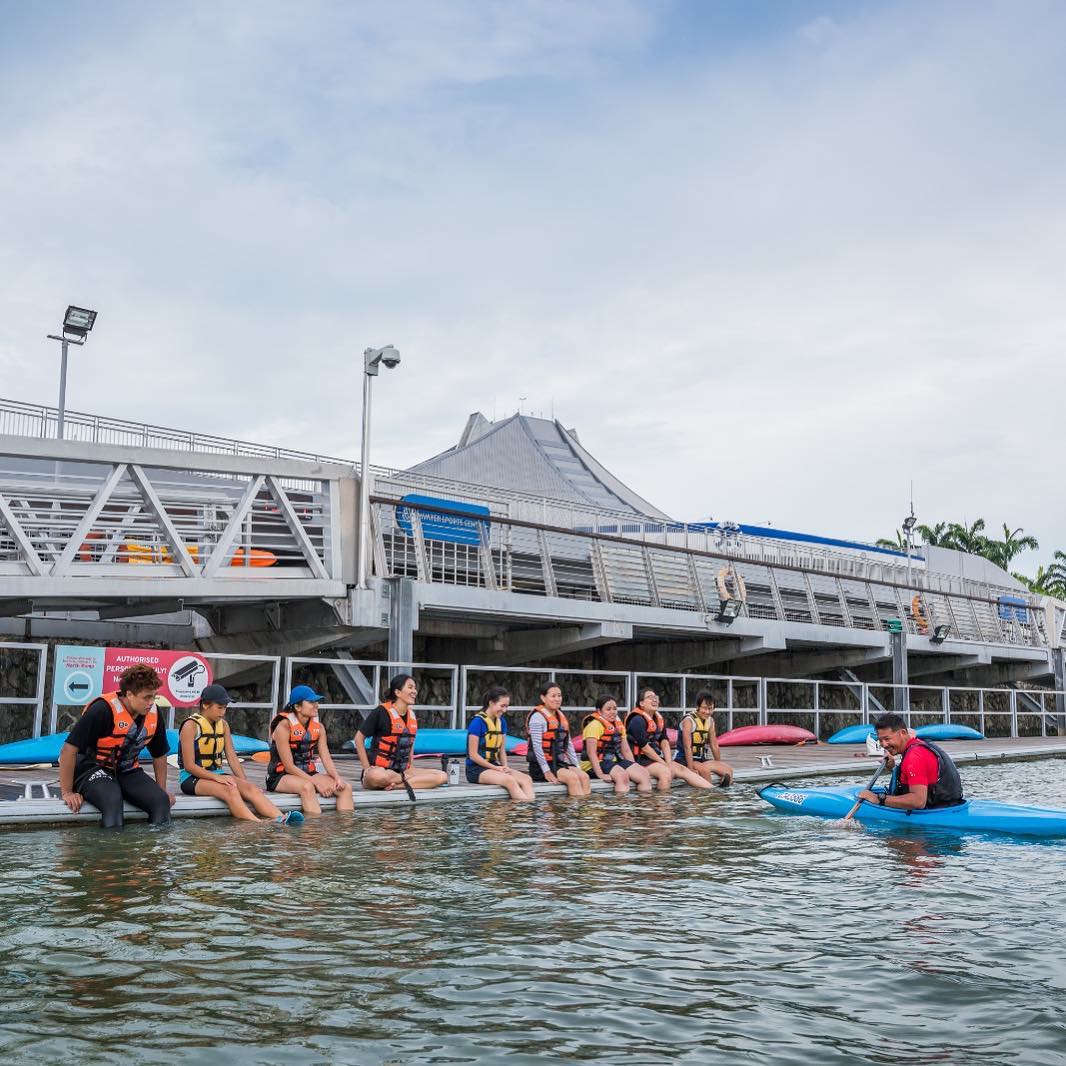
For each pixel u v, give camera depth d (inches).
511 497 978.7
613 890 245.9
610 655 1089.4
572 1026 145.1
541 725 480.7
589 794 468.1
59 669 475.5
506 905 225.8
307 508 685.3
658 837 339.9
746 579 1213.7
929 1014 152.3
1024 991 164.2
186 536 678.5
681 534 1191.6
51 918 206.4
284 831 336.8
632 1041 139.4
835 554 1384.1
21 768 470.3
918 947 193.2
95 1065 127.2
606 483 1817.2
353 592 666.8
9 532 565.3
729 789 505.7
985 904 236.2
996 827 360.2
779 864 290.2
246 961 175.6
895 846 329.4
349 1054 133.0
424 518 743.1
